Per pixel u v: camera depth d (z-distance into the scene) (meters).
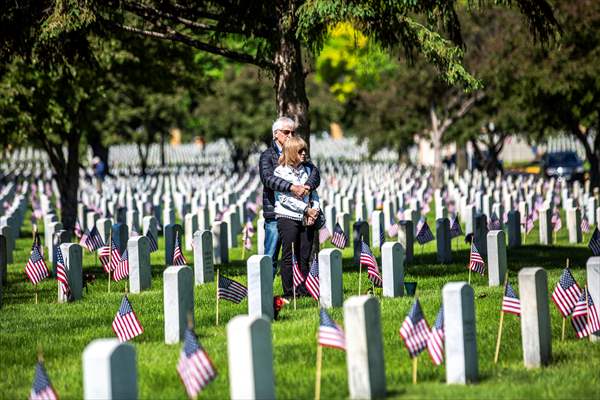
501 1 37.28
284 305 29.23
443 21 35.50
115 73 59.41
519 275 21.66
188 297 24.98
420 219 51.44
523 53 75.06
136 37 50.53
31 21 35.66
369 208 66.44
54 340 25.94
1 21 35.75
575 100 78.00
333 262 28.91
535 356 21.58
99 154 125.00
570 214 50.50
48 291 35.28
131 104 116.44
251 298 26.59
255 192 77.38
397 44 34.97
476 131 101.19
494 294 31.33
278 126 30.31
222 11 37.31
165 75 60.09
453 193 71.38
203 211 55.50
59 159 63.41
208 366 17.72
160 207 66.44
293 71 36.25
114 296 33.09
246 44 38.81
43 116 57.25
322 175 116.50
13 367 23.14
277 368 21.77
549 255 44.28
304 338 24.55
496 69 76.94
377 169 125.56
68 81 54.66
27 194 92.12
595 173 83.25
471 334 20.17
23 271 42.06
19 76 54.88
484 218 41.78
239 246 51.31
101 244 42.00
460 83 35.75
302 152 30.23
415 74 87.56
